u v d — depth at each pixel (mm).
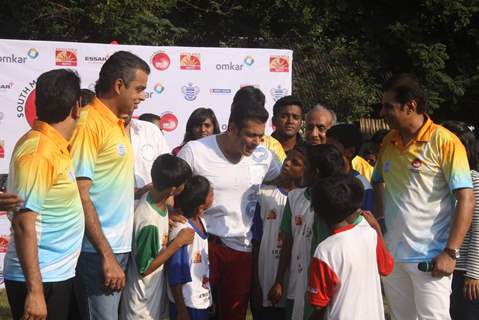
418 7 17359
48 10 13250
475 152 5027
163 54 8234
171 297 4637
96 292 4117
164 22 14109
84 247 4105
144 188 4766
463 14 16828
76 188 3799
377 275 3877
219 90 8391
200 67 8336
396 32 16844
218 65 8383
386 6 17516
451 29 17578
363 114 15961
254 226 5023
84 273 4121
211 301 4852
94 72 8039
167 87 8266
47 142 3609
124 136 4195
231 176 4801
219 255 4824
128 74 4121
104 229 4102
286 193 5023
